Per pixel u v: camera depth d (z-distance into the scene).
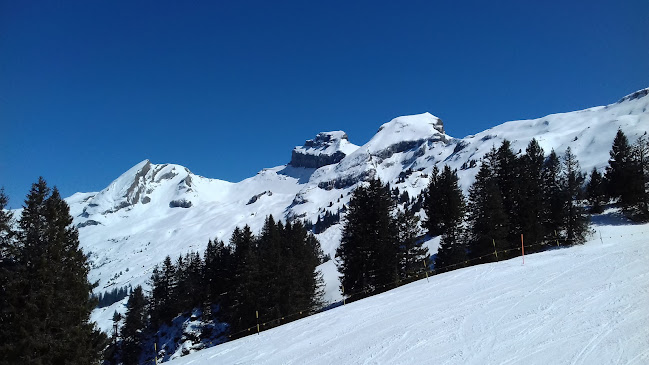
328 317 27.53
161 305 72.44
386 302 28.09
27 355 25.30
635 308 16.22
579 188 54.09
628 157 60.81
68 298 27.89
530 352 13.86
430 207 57.84
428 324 19.80
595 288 20.36
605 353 12.66
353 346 18.98
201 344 58.66
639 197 57.09
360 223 50.41
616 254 28.61
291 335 24.69
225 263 63.66
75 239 31.39
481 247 48.44
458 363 14.11
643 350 12.33
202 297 69.19
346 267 51.47
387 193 52.12
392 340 18.39
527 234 50.03
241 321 50.66
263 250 53.62
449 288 28.00
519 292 22.66
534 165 57.00
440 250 51.72
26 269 26.72
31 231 27.97
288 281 49.88
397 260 48.97
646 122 183.25
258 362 20.19
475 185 54.50
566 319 16.50
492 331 16.81
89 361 29.88
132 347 68.19
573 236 50.81
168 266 74.31
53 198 29.88
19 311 25.94
